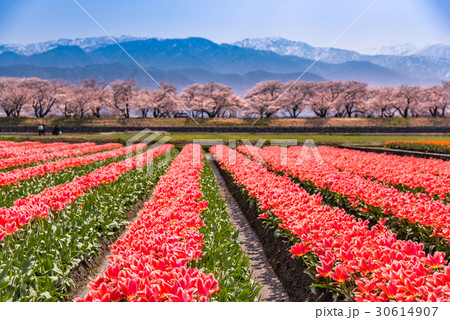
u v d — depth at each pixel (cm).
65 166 1697
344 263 516
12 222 647
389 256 498
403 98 10612
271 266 853
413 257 486
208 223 858
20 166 1956
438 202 804
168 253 488
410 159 2128
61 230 753
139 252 513
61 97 10200
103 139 5194
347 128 7875
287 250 797
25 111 10644
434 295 388
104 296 386
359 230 618
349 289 499
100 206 986
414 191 1288
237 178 1501
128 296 393
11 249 641
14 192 1224
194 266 552
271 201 912
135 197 1302
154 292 388
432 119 10356
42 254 650
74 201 988
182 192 923
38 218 773
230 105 10575
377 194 893
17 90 9906
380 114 11138
